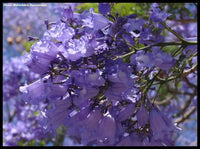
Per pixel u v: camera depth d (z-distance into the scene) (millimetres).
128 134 372
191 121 1214
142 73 372
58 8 762
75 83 324
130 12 674
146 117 368
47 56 327
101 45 348
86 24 365
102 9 379
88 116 350
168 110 1083
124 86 319
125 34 360
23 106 1381
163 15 366
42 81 339
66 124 346
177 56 380
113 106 370
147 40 355
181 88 1034
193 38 455
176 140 1173
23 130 1268
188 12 773
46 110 365
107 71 320
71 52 321
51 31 333
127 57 363
